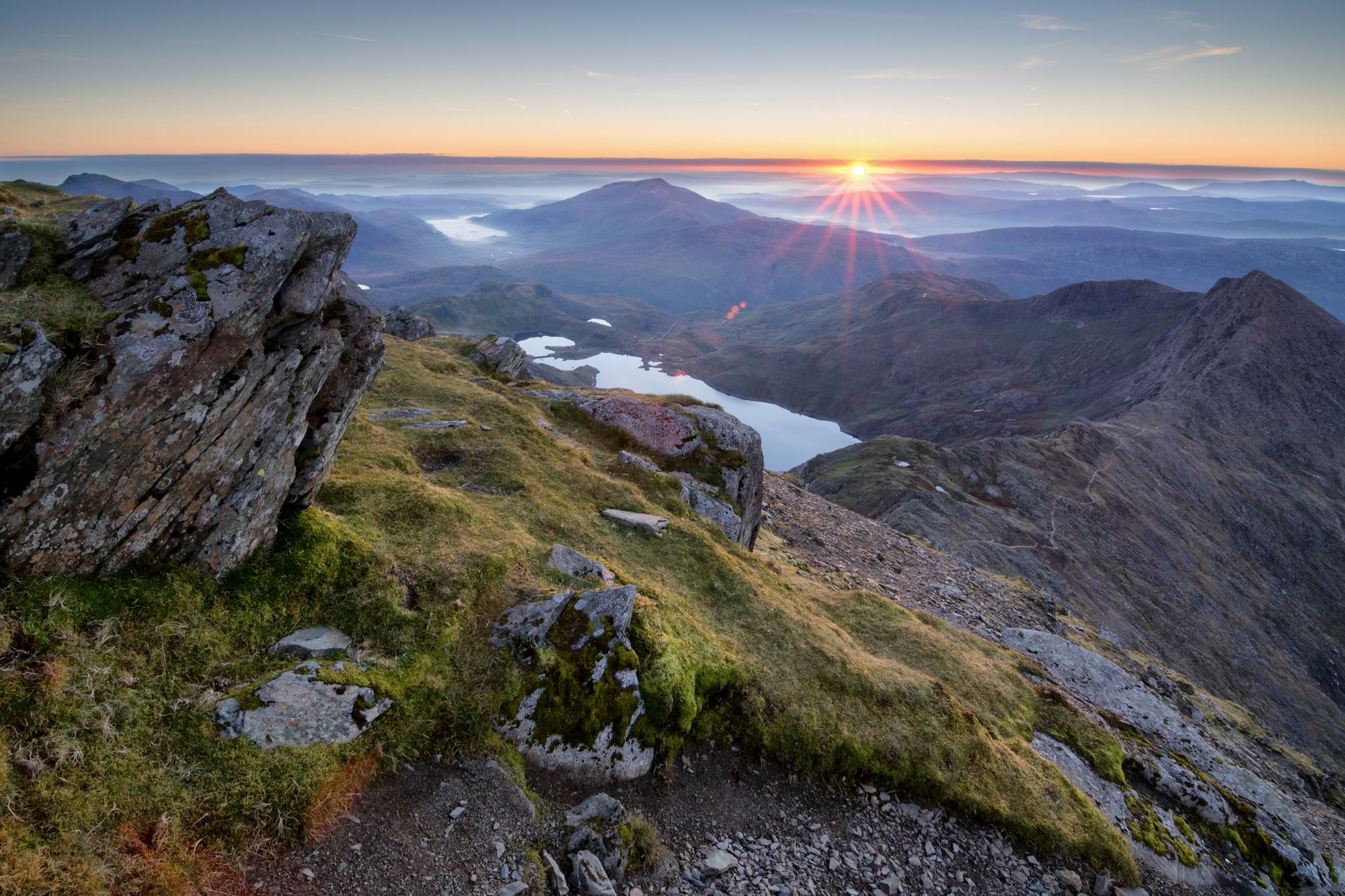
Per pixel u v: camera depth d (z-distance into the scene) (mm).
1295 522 199375
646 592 16516
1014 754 17484
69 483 8477
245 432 10609
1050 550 135000
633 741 12758
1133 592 139000
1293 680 141750
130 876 7250
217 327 9516
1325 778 35031
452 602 12750
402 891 8695
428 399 26969
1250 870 17562
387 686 10672
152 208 10391
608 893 9914
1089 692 25828
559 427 29906
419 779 10250
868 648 21188
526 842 10188
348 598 11906
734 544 24094
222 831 8211
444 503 16062
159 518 9719
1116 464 192250
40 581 8586
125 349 8734
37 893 6512
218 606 10453
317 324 11391
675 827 12359
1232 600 158875
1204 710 37750
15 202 12367
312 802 8930
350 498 15180
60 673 8086
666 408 30891
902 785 15273
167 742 8539
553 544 16891
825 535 37781
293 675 9898
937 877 13531
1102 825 15914
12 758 7301
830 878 12562
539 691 12031
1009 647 28438
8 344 7750
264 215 10281
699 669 14625
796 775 14570
